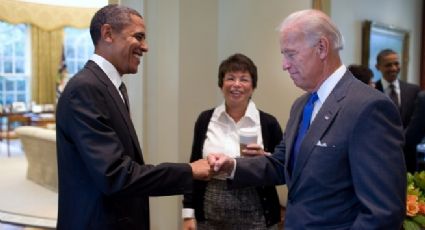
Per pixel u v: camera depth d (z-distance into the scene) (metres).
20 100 9.60
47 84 9.93
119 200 1.50
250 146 1.73
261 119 2.06
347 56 4.76
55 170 5.25
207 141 2.07
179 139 3.32
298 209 1.31
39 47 9.74
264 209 1.93
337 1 4.51
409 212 1.54
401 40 5.89
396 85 3.83
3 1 9.06
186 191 1.53
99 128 1.38
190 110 3.41
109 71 1.52
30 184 5.63
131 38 1.51
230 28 3.79
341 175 1.22
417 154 3.35
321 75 1.30
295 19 1.29
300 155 1.31
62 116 1.43
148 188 1.44
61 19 9.91
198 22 3.43
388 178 1.13
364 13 5.07
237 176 1.64
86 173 1.46
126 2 3.35
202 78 3.48
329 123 1.25
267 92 4.30
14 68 9.50
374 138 1.15
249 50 4.08
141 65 3.22
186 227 2.02
